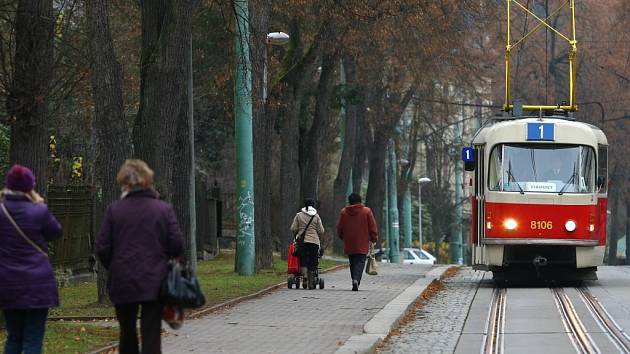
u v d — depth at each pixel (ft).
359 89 253.24
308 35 214.28
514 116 165.89
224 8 189.78
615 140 405.39
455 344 91.76
